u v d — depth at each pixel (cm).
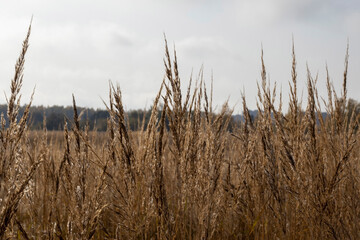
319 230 213
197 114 207
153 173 194
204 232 205
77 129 181
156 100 196
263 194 238
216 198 211
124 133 188
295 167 221
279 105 230
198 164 208
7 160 163
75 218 178
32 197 213
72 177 179
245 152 249
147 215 197
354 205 222
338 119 219
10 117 164
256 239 237
